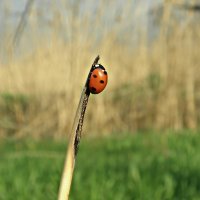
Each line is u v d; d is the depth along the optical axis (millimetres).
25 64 15852
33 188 7043
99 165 8930
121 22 15078
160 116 16047
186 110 16312
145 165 8828
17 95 15648
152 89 16234
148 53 16453
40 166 9180
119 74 16125
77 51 14570
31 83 15828
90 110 15562
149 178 7273
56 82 15258
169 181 6805
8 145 14227
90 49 14695
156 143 12578
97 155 11188
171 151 10828
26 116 15727
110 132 15633
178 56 16203
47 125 15367
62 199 1407
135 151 11523
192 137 13008
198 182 7078
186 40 16234
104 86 1576
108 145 12703
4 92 15758
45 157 10609
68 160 1437
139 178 7109
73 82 14766
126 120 16219
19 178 7691
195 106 16516
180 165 8547
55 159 10297
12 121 15523
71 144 1446
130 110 16203
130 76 16281
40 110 15656
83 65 14562
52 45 15133
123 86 16125
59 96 15203
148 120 16250
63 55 14992
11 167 9227
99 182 7051
